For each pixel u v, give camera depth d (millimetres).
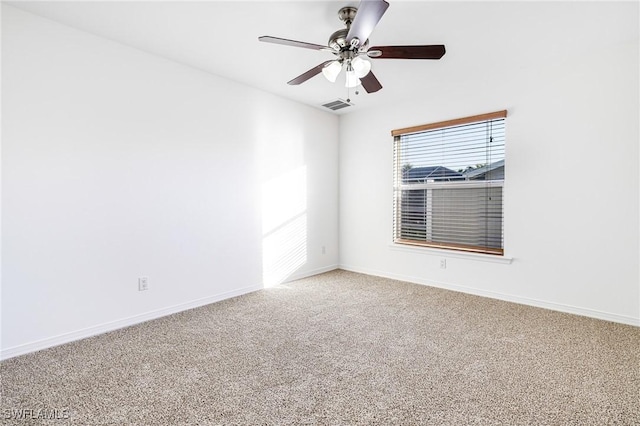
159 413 1524
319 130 4297
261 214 3607
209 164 3109
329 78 2191
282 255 3859
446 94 3502
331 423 1462
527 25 2240
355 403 1604
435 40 2455
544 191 2924
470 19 2166
